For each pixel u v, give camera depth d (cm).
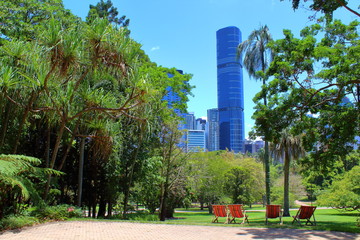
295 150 2100
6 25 1276
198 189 3547
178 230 827
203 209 5194
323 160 1309
